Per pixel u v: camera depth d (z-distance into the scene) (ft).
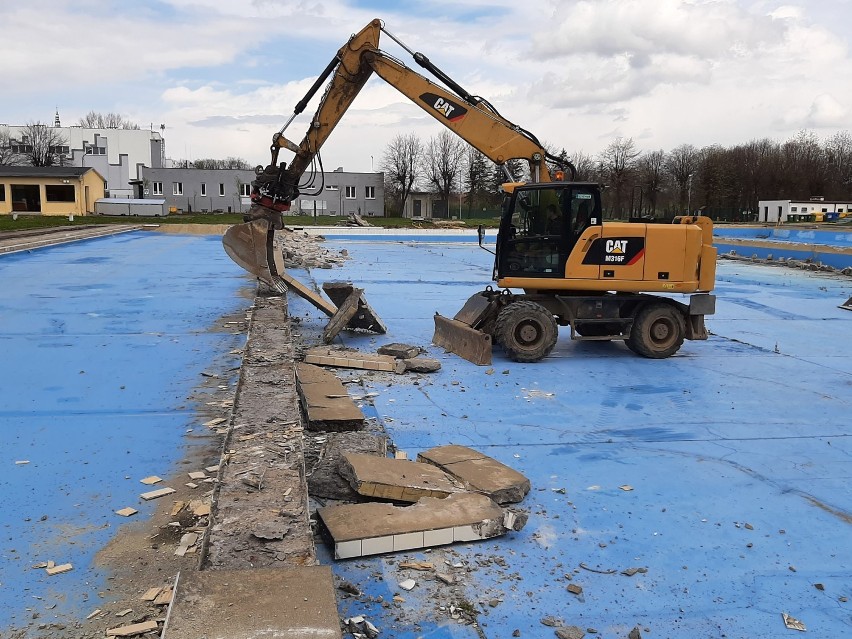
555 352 31.22
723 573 12.88
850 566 13.28
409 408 22.34
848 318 41.96
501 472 16.25
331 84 31.81
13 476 15.48
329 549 13.04
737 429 21.17
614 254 29.07
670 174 197.67
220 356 26.96
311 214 199.62
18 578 11.51
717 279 61.77
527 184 28.94
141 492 14.90
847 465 18.40
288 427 16.29
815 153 214.69
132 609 10.77
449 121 31.07
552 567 12.88
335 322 31.09
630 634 10.82
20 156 243.81
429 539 13.29
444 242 106.73
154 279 49.60
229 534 11.29
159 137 300.40
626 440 20.01
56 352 26.91
